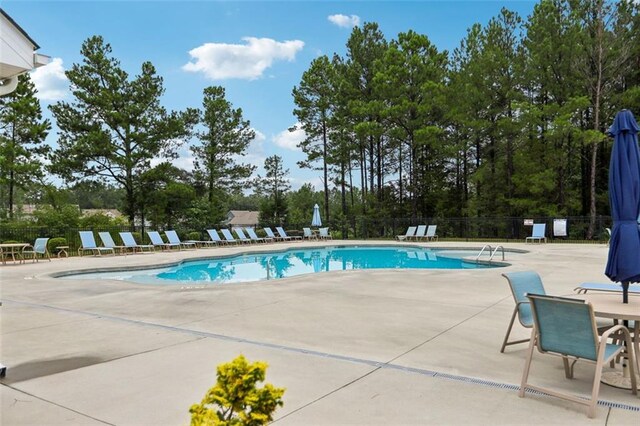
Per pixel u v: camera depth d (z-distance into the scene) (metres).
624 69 22.22
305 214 46.47
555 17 22.81
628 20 21.16
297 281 9.62
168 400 3.37
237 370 1.96
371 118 29.53
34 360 4.38
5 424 3.00
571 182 27.73
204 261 16.84
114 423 3.01
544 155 23.98
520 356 4.48
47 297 8.06
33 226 19.53
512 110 24.06
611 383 3.73
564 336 3.33
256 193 38.50
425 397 3.43
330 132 31.66
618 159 4.05
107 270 13.11
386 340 5.05
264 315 6.41
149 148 25.03
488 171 26.48
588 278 9.64
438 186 30.06
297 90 31.61
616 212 4.04
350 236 28.62
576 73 22.27
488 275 10.12
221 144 31.28
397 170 33.16
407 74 26.31
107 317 6.37
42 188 27.58
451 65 28.55
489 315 6.30
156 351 4.67
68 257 16.48
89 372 4.02
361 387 3.63
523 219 22.42
